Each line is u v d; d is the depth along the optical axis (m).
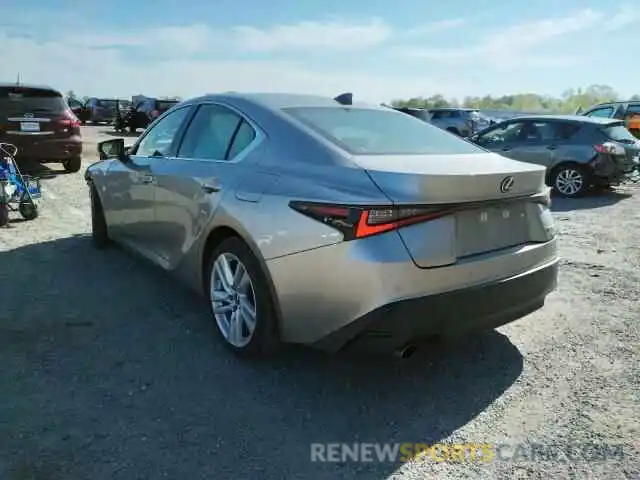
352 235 2.71
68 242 6.12
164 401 3.00
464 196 2.80
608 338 3.85
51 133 10.52
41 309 4.20
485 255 2.95
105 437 2.67
